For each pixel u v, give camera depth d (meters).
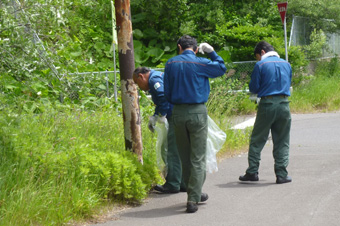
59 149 7.18
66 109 10.61
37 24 6.89
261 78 7.79
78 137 7.98
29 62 6.96
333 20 21.80
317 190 7.15
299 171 8.52
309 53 21.16
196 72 6.35
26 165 6.41
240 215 6.15
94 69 16.55
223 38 20.48
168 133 7.43
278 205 6.50
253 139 7.97
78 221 6.04
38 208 5.78
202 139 6.39
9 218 5.50
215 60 6.50
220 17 21.61
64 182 6.32
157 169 7.80
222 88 14.61
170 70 6.41
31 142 6.84
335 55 22.81
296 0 20.91
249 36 20.16
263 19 21.42
